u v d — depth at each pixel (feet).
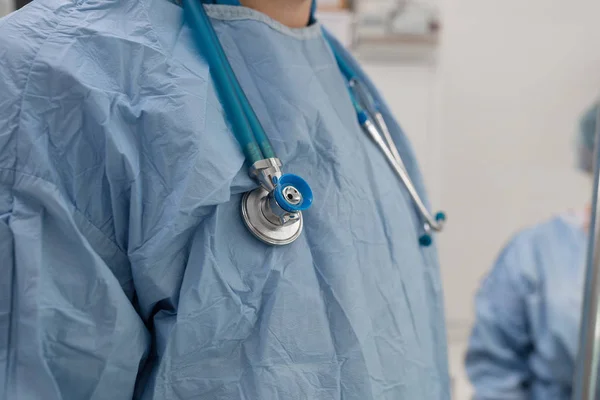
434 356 2.77
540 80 7.92
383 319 2.37
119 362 1.91
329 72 2.63
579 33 7.86
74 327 1.85
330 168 2.38
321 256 2.23
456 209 8.04
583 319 2.32
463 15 7.77
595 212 2.30
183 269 2.03
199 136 2.01
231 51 2.38
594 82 7.90
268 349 2.02
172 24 2.28
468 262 8.09
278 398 2.00
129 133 2.01
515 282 6.63
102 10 2.16
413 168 3.09
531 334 6.50
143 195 1.98
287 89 2.36
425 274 2.86
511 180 8.04
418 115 7.80
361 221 2.39
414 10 7.58
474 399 6.66
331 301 2.19
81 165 1.96
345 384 2.14
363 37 7.54
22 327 1.78
